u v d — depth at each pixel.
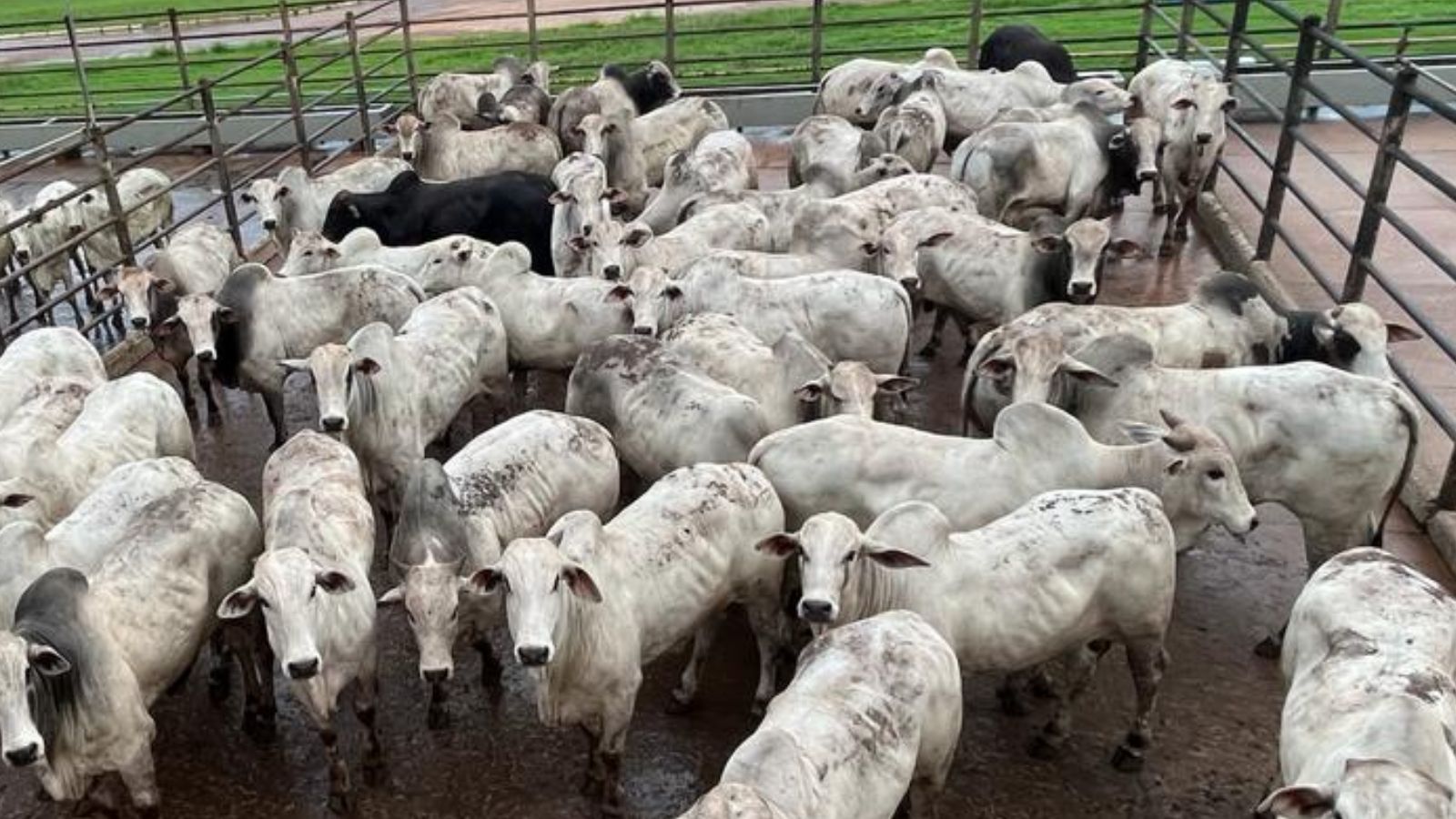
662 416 6.45
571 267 9.27
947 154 13.83
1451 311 9.33
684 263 8.57
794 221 8.62
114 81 20.86
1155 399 6.24
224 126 16.17
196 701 6.04
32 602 4.70
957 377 8.91
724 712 5.82
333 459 6.09
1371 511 6.10
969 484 5.64
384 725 5.78
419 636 5.05
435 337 7.35
